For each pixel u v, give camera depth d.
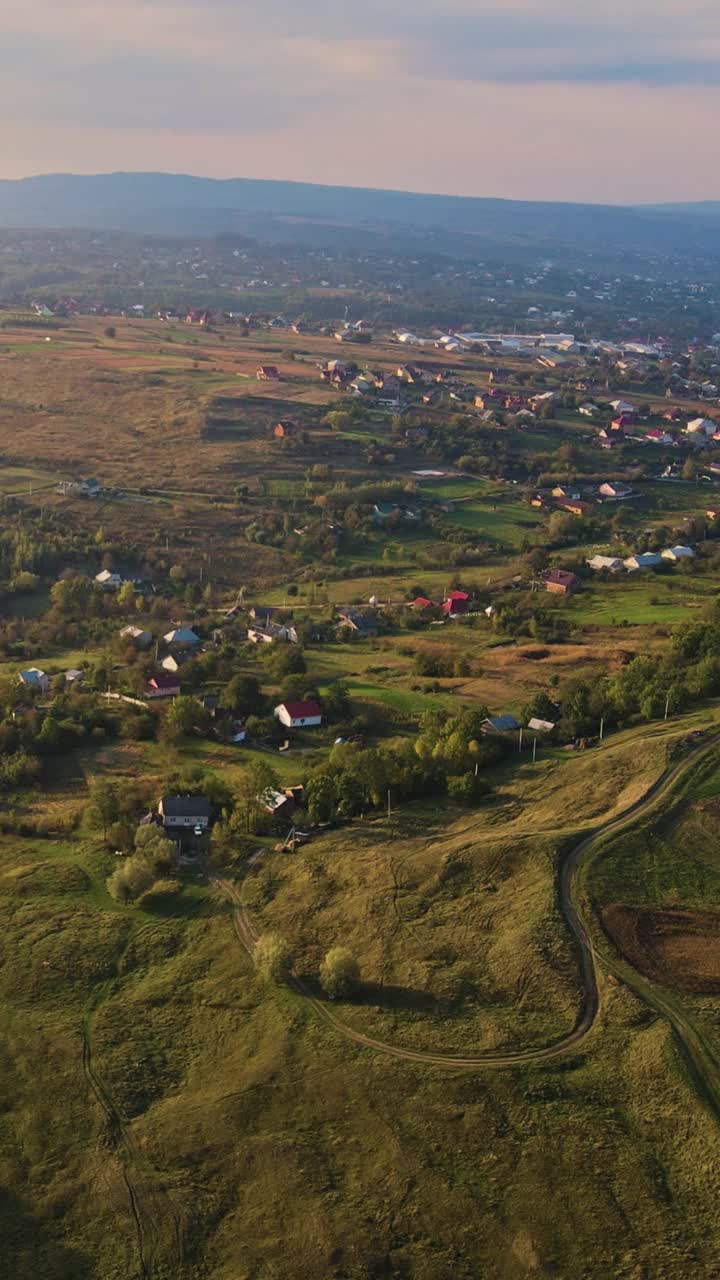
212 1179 60.22
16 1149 63.66
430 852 87.31
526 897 77.94
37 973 78.81
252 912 84.81
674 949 71.25
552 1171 56.62
